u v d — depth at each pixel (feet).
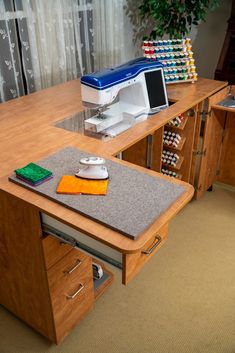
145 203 3.60
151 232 3.29
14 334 5.47
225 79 10.61
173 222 7.77
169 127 7.63
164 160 7.98
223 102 7.21
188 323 5.61
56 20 7.85
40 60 7.92
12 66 7.38
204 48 12.77
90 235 3.29
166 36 11.22
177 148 7.64
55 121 5.73
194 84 7.44
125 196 3.71
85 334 5.44
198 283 6.31
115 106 6.01
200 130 7.50
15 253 4.67
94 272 5.95
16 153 4.72
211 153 8.05
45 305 4.83
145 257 3.84
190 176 8.09
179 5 9.74
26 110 6.15
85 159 4.02
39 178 3.90
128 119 5.75
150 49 7.02
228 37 10.43
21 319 5.66
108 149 4.83
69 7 8.07
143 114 5.97
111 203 3.60
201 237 7.35
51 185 3.90
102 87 4.97
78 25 8.47
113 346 5.28
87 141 5.07
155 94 6.11
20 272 4.83
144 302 5.95
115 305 5.89
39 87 7.98
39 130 5.39
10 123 5.63
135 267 3.70
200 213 8.05
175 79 7.34
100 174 3.95
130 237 3.19
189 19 10.35
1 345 5.30
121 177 4.05
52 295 4.62
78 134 5.29
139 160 7.19
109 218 3.38
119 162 4.40
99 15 8.97
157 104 6.17
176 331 5.49
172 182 3.97
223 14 11.82
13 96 7.64
